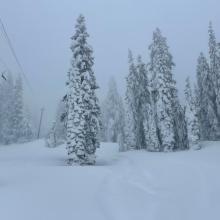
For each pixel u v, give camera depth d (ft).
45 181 56.34
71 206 39.70
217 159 93.50
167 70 155.53
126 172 72.90
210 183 54.19
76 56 116.98
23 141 265.95
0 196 42.55
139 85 175.83
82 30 119.55
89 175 65.31
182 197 45.88
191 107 149.79
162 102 152.15
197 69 188.55
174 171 70.54
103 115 269.44
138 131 175.11
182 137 157.07
